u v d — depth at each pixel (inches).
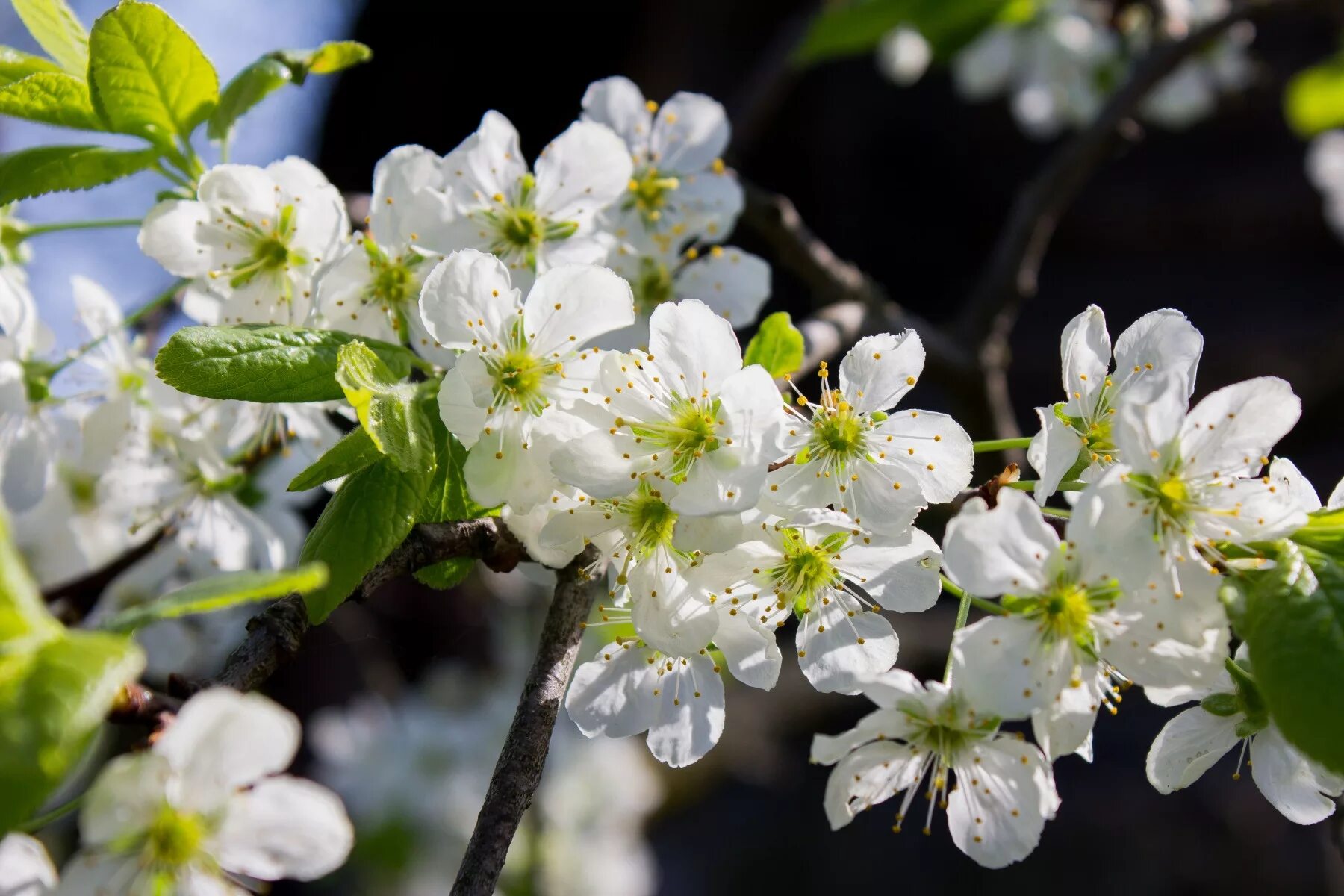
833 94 41.7
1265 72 33.9
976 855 14.2
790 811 36.6
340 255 15.1
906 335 14.6
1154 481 13.9
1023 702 13.7
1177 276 39.8
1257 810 33.4
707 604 14.2
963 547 13.8
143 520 16.3
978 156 41.3
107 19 14.7
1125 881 32.7
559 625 14.4
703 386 14.1
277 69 15.3
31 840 12.9
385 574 14.2
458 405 14.2
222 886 13.0
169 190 15.4
